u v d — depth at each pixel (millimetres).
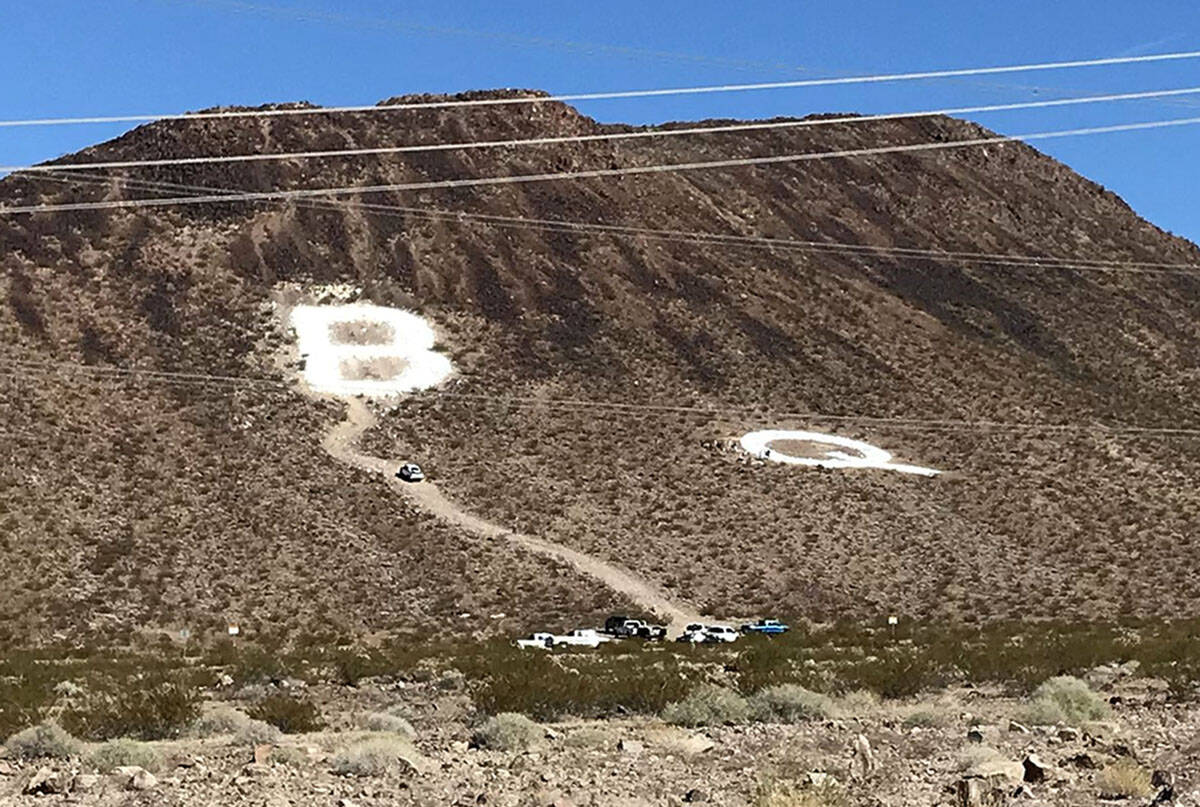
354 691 36219
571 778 19594
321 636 62188
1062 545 85188
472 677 38250
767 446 98375
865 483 92625
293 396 98688
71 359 97250
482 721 28781
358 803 17453
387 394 101938
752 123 174750
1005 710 29812
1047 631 64188
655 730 25859
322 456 89500
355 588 71938
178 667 47438
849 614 73812
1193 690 32812
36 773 20188
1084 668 39094
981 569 80875
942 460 99188
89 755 21844
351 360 106812
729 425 102688
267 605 68625
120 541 72688
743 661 43688
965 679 37625
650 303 124062
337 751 23062
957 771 19812
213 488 81750
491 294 122375
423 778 19734
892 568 80750
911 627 68312
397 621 68562
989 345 125625
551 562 77125
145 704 28109
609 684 31844
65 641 59906
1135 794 17391
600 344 115250
